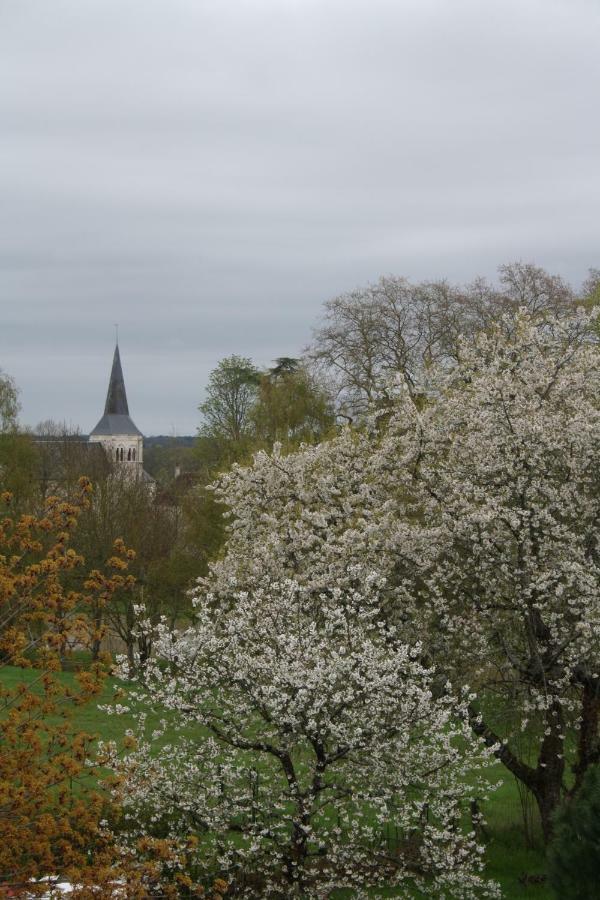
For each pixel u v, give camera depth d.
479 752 17.05
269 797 14.42
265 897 13.87
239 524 21.22
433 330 45.00
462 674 16.86
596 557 17.41
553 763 17.08
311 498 20.56
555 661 16.50
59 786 15.64
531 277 45.47
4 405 49.69
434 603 17.11
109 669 11.68
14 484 41.50
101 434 126.38
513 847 17.80
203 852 14.54
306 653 14.25
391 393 20.61
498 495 17.38
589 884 12.03
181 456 67.50
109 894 10.77
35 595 12.20
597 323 22.70
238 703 14.52
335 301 46.19
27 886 10.60
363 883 14.69
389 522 18.22
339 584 16.86
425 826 14.80
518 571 16.48
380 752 14.10
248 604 15.38
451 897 15.48
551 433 17.33
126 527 35.28
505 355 19.81
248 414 41.81
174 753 14.51
